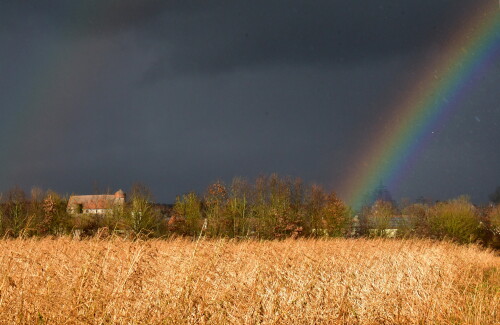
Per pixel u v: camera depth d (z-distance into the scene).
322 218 73.00
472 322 16.05
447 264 23.20
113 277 15.39
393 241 31.73
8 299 13.97
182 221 66.44
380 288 19.19
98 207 68.62
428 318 17.12
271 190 74.69
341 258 23.48
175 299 15.15
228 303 15.75
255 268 18.42
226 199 71.75
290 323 15.94
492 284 22.12
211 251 18.11
